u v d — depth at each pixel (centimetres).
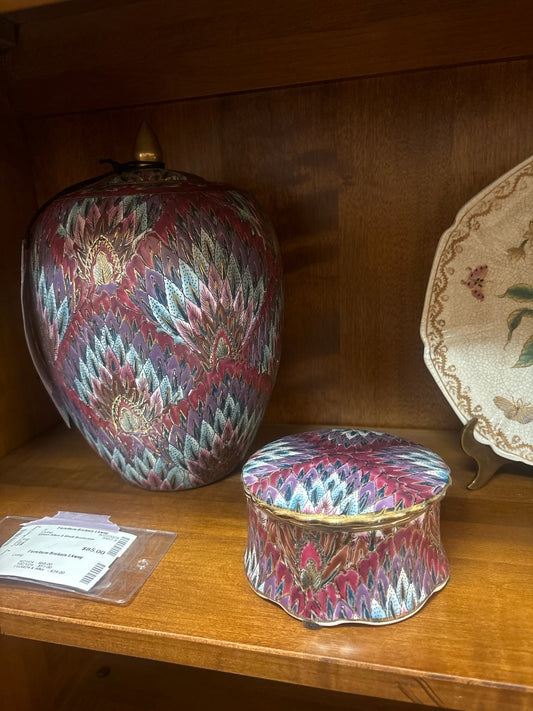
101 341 52
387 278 70
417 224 67
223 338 53
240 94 67
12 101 71
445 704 38
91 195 52
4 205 71
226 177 71
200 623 43
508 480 60
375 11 58
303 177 69
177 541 53
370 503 41
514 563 48
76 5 63
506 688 37
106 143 73
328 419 77
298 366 76
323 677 40
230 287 52
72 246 51
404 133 65
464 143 64
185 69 65
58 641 45
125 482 64
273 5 60
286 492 43
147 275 49
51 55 67
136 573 48
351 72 62
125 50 65
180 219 50
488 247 57
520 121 62
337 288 72
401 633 41
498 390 58
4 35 65
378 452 49
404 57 60
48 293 53
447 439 71
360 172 67
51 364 56
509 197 57
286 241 71
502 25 57
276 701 70
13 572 48
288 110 67
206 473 60
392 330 72
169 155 71
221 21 62
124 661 77
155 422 55
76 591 47
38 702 70
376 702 69
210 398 54
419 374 72
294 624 42
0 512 58
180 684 73
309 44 61
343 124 66
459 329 58
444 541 51
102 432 57
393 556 41
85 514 57
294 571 42
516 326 57
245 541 53
